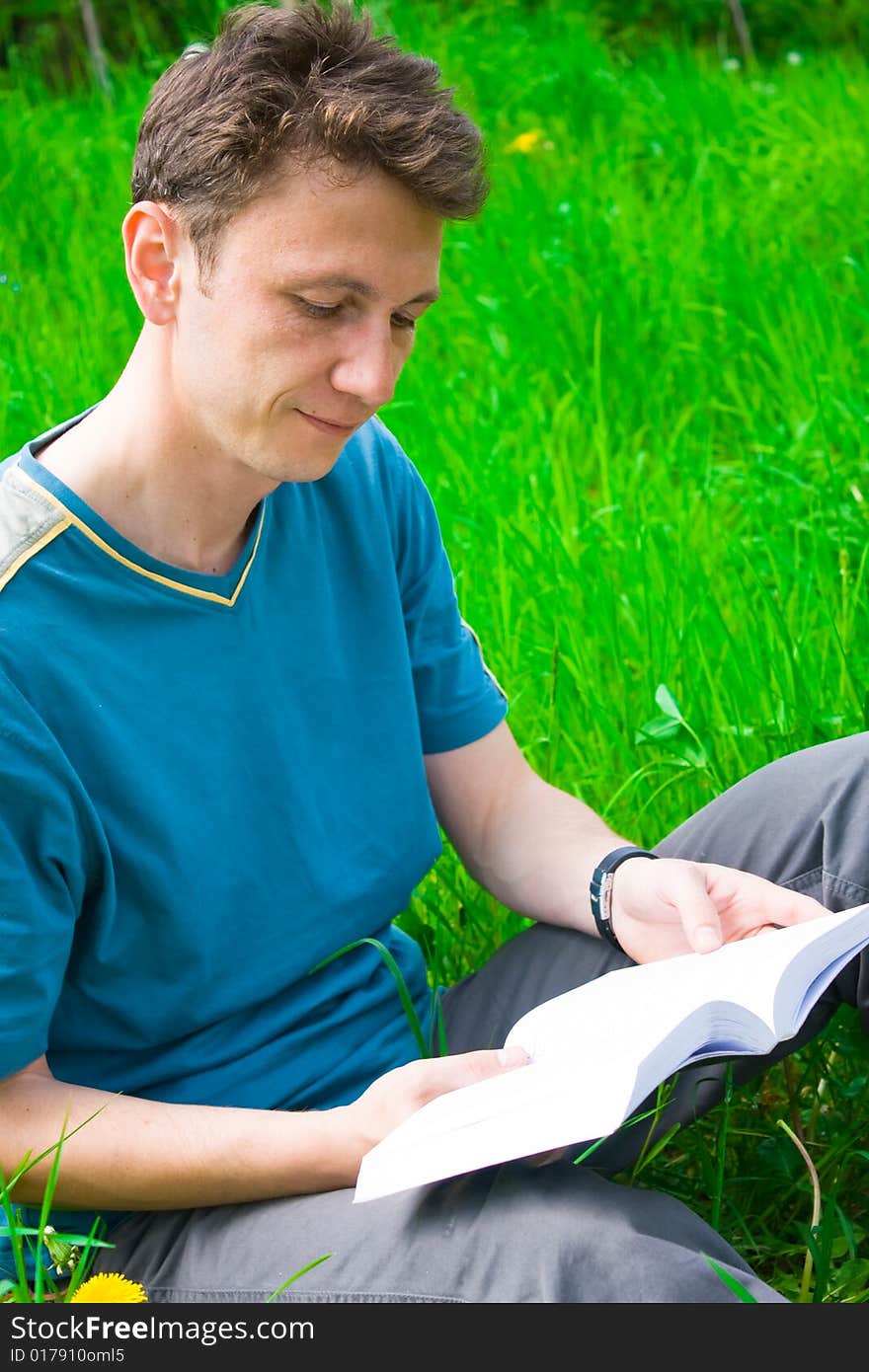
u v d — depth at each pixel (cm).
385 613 172
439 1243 136
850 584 297
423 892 231
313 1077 163
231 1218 147
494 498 333
